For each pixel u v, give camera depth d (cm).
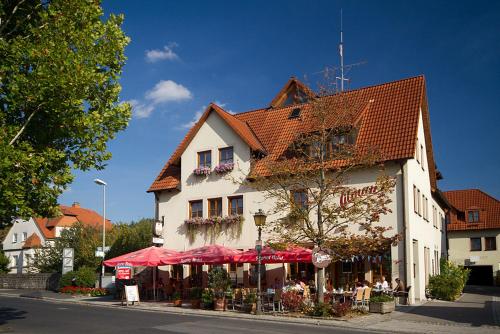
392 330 1513
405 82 2705
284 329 1547
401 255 2266
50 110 1390
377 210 1927
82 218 6097
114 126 1534
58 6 1408
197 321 1764
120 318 1856
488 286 4425
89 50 1425
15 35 1482
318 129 2053
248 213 2730
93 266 3919
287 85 3106
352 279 2383
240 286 2700
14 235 5831
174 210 3025
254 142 2805
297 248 2172
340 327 1619
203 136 2975
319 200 1938
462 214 4838
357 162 2009
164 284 2988
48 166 1448
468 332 1465
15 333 1444
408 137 2362
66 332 1468
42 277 4031
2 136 1294
